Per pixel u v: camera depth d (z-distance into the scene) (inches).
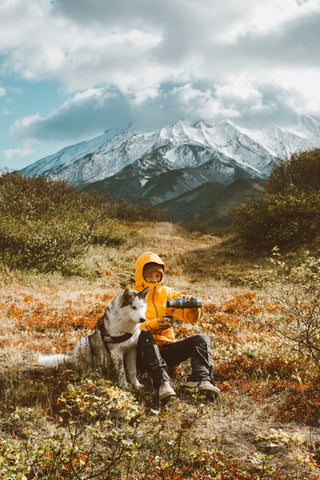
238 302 329.1
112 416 145.2
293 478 114.3
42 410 145.6
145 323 174.2
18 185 764.0
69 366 180.2
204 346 168.9
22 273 405.4
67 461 107.9
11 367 181.6
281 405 158.4
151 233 847.1
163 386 152.3
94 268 490.3
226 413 153.6
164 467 116.9
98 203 886.4
